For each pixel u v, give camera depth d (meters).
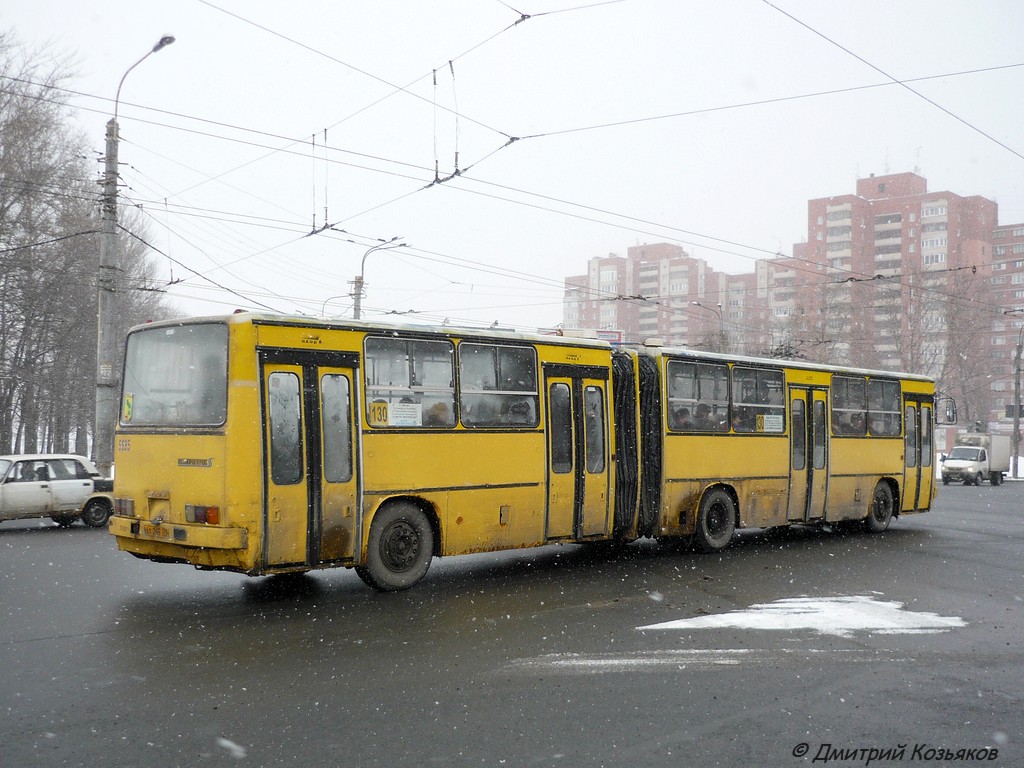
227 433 9.03
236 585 10.89
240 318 9.24
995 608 10.08
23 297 32.66
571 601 10.03
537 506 11.83
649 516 13.48
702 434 14.20
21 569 11.98
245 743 5.42
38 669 6.99
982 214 105.50
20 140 29.44
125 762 5.09
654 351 13.81
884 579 11.95
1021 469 65.12
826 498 16.45
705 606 9.84
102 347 20.02
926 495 19.12
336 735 5.58
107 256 20.06
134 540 9.92
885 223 105.81
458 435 10.98
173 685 6.60
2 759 5.11
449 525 10.86
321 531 9.61
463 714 6.03
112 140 20.02
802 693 6.64
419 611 9.36
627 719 5.98
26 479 16.88
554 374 12.21
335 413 9.82
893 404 18.30
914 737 5.73
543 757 5.28
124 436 10.16
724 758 5.31
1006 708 6.35
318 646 7.82
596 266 118.75
